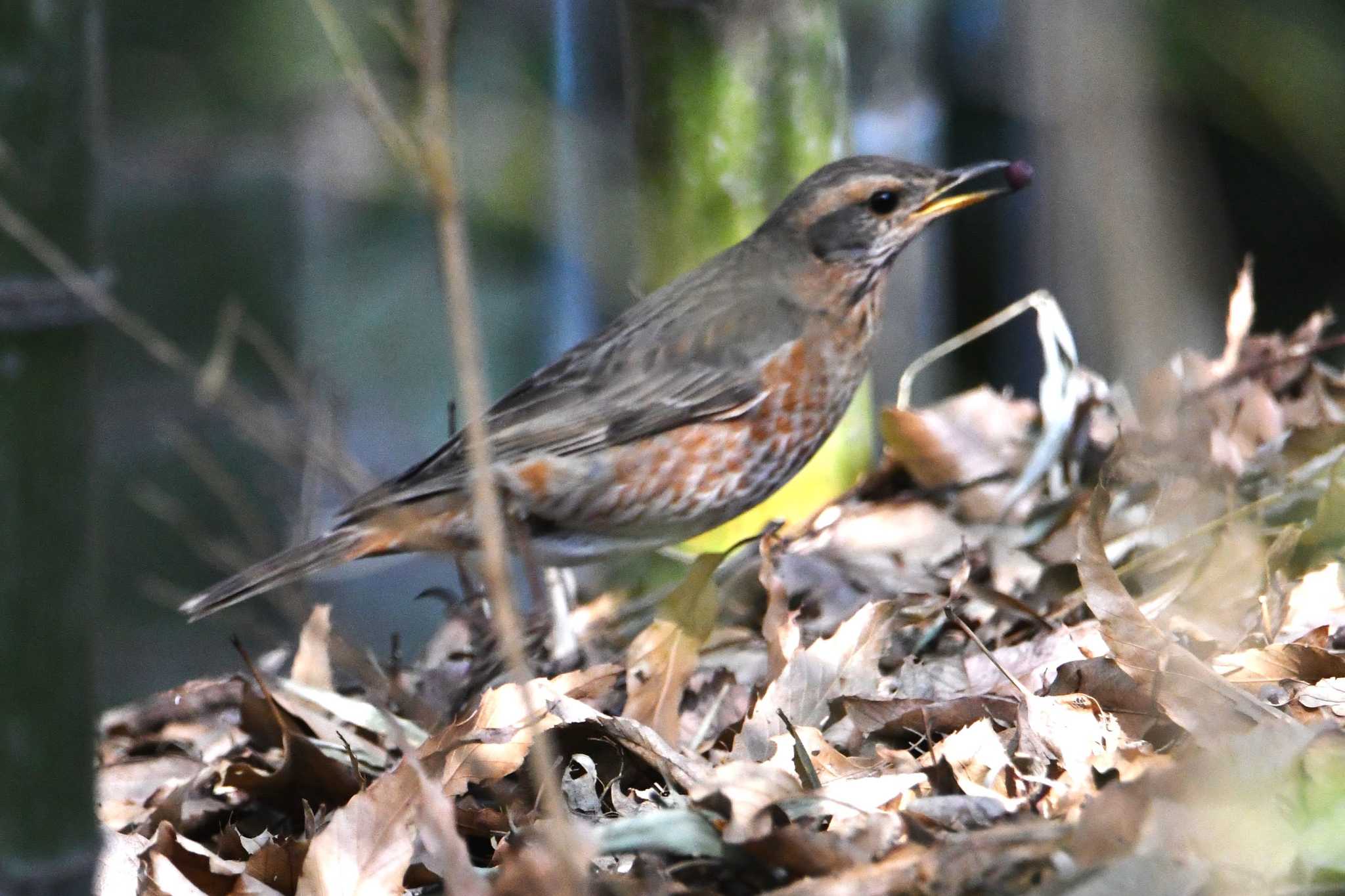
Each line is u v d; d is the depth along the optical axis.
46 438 5.80
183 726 9.77
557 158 8.06
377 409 17.08
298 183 14.87
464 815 7.30
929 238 16.02
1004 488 10.57
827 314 10.51
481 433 5.54
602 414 10.08
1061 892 5.69
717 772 6.80
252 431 9.67
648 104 10.82
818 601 9.73
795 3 10.71
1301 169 9.39
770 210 10.89
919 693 8.11
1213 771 6.11
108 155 15.21
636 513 10.25
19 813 5.93
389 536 9.80
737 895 6.36
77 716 6.01
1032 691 7.78
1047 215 6.52
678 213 10.89
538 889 6.17
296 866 7.10
